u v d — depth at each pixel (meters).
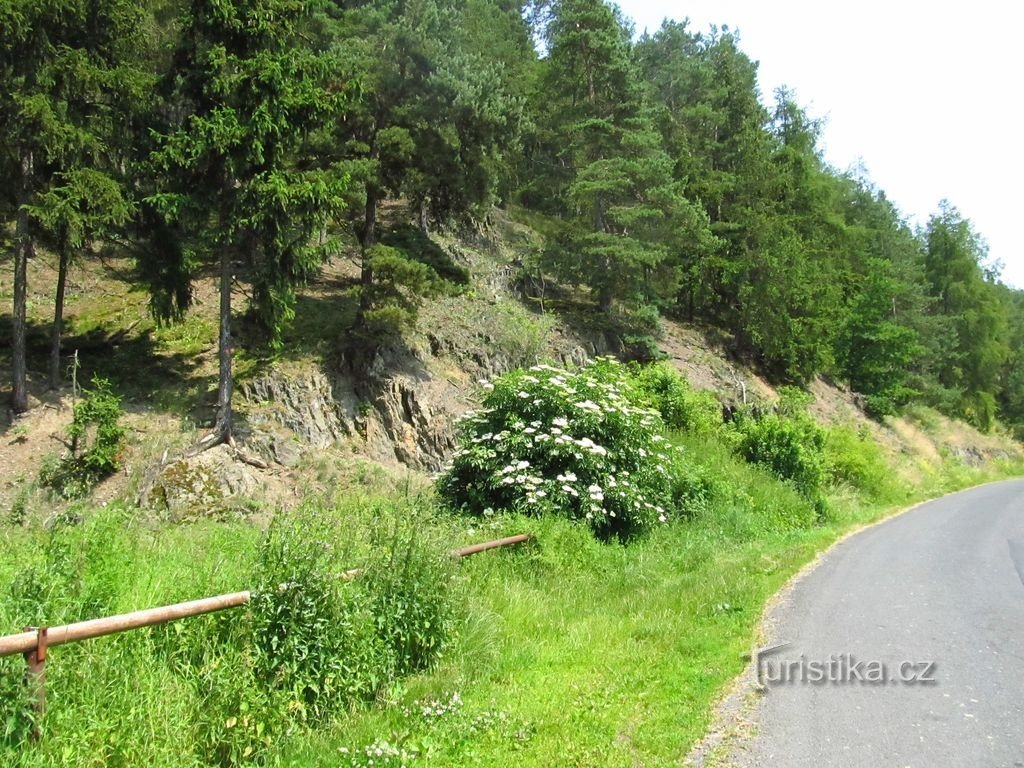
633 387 18.69
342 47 19.06
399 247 22.77
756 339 31.50
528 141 33.72
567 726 4.83
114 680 4.28
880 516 19.06
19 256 16.81
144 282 18.25
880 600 8.34
